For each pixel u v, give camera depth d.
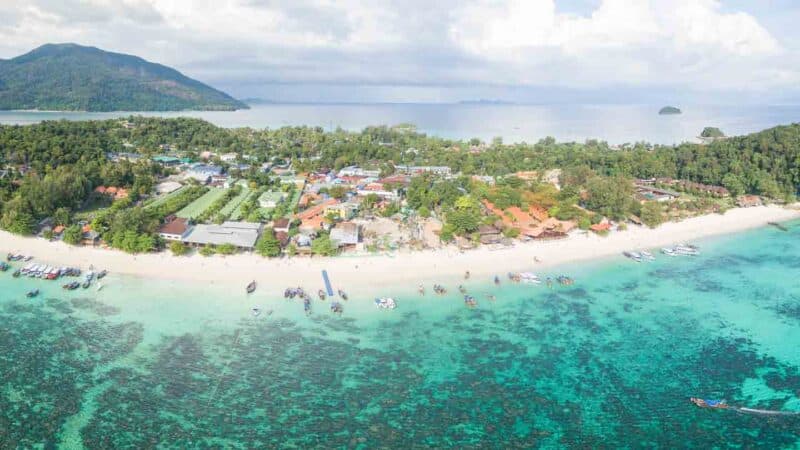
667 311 104.25
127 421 67.75
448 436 66.88
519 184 197.00
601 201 166.38
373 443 65.19
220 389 75.00
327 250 123.44
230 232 132.25
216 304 100.81
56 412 69.00
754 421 71.00
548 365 83.69
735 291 114.75
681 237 153.00
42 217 147.00
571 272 123.56
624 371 82.50
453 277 117.50
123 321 93.56
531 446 65.44
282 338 89.38
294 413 70.38
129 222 129.00
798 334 95.50
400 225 152.50
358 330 93.00
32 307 98.06
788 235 157.62
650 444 66.31
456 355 85.94
